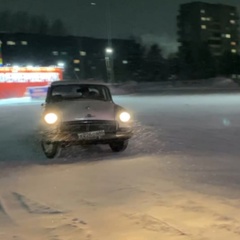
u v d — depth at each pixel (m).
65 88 10.68
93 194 6.06
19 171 7.91
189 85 68.38
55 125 9.02
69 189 6.39
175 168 7.64
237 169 7.50
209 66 110.94
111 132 9.19
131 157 8.94
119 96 41.66
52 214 5.22
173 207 5.28
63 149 10.35
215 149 9.84
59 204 5.64
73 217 5.07
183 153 9.28
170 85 69.12
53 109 9.33
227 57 111.12
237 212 5.03
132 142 11.19
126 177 7.02
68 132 8.98
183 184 6.45
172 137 12.04
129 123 9.41
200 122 16.16
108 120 9.18
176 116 18.73
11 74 41.81
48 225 4.82
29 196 6.10
